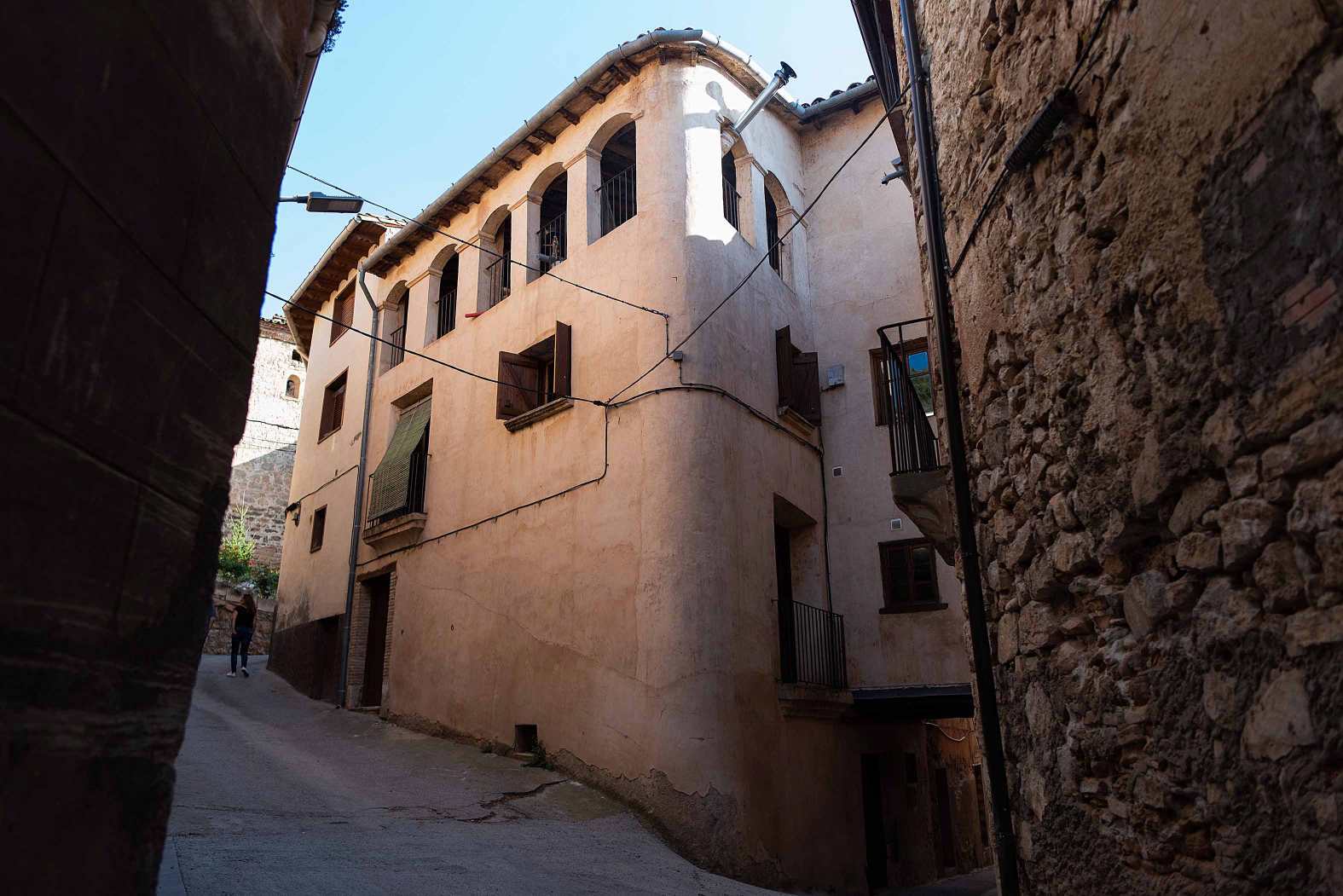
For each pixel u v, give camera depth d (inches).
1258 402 104.7
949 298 222.8
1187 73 117.8
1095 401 144.0
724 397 441.4
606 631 421.4
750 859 375.2
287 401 1145.4
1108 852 139.7
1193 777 117.7
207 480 97.1
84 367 77.8
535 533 474.9
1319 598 95.0
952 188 220.5
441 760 446.6
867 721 506.6
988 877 583.8
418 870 269.1
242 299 103.7
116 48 81.4
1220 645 113.0
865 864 462.3
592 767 407.8
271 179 109.8
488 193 589.6
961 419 213.5
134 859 83.4
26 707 70.4
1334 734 91.4
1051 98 153.0
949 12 221.9
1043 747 164.4
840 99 563.8
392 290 666.2
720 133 494.6
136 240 84.4
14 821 68.8
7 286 68.6
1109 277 138.9
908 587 480.1
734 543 422.6
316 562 682.8
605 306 478.0
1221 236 111.3
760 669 418.3
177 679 91.5
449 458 556.4
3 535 68.3
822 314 547.2
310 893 231.5
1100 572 145.6
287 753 449.1
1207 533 116.0
